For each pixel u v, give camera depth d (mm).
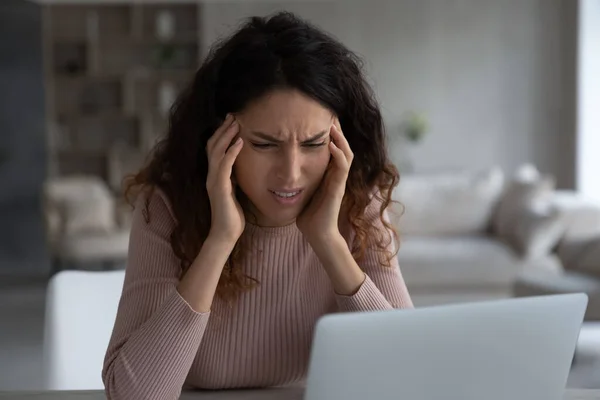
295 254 1368
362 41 8828
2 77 7348
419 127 8570
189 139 1328
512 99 8781
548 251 5590
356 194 1411
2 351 4914
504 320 954
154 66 9820
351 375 904
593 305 3947
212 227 1232
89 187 7457
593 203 5559
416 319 912
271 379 1426
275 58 1174
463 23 8766
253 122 1185
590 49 8289
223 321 1377
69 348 1689
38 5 7996
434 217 6133
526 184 6008
